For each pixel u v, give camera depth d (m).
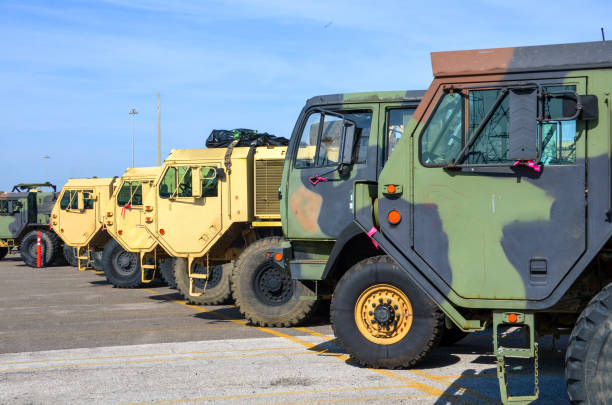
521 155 5.07
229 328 10.36
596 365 4.49
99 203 20.45
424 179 5.52
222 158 11.88
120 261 17.20
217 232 11.88
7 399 6.24
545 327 6.15
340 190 8.85
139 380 6.89
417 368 7.26
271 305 10.46
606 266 5.51
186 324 10.82
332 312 7.30
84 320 11.41
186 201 12.09
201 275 12.07
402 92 8.97
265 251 10.49
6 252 29.52
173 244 12.14
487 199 5.32
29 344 9.15
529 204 5.22
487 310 5.46
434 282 5.40
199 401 6.08
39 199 26.41
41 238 25.11
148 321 11.21
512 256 5.23
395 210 5.56
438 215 5.45
